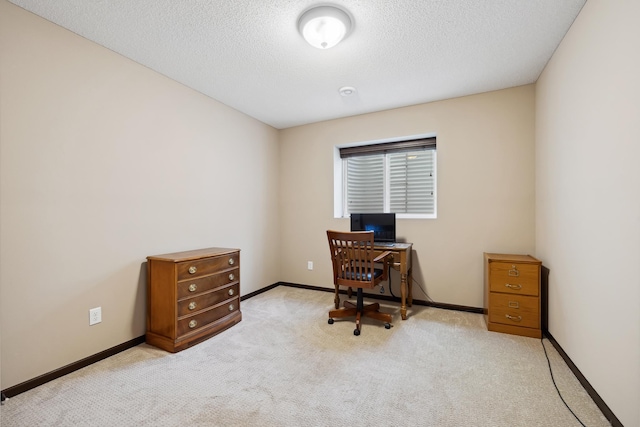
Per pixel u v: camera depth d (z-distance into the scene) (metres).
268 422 1.41
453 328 2.55
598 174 1.52
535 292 2.33
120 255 2.16
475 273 2.96
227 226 3.19
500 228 2.86
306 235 3.92
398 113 3.31
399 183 3.61
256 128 3.67
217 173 3.07
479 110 2.93
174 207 2.59
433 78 2.60
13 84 1.64
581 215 1.72
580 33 1.72
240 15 1.76
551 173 2.25
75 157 1.91
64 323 1.84
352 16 1.76
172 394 1.62
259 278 3.69
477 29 1.90
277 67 2.40
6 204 1.61
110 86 2.11
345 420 1.42
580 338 1.72
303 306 3.17
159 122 2.47
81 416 1.44
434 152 3.42
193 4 1.65
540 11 1.73
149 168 2.38
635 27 1.21
